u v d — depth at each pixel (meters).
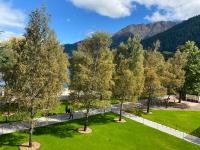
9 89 53.31
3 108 61.53
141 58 88.81
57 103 54.00
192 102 111.00
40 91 50.59
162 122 76.94
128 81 72.06
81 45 77.62
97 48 70.62
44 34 50.12
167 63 96.62
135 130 67.56
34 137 55.62
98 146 55.66
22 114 51.94
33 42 49.59
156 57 103.06
